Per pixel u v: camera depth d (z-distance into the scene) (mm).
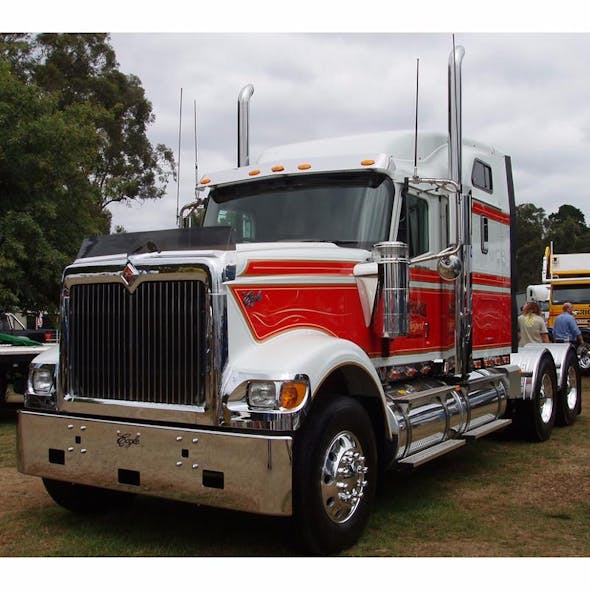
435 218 6164
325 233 5547
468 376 6324
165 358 4223
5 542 4602
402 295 5004
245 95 7410
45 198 13492
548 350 8617
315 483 4043
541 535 4664
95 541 4602
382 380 5383
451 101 5992
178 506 5445
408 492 5805
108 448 4379
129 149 31797
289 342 4301
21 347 10305
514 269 8117
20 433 4828
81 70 30797
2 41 25922
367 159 5465
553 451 7547
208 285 4078
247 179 5988
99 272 4480
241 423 3963
